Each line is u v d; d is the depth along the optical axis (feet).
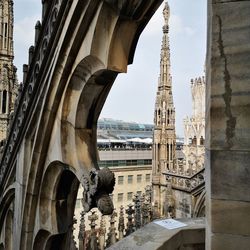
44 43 19.66
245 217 7.89
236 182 8.04
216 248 8.06
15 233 24.22
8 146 27.48
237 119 8.14
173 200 60.49
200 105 100.17
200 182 53.67
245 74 8.13
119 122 330.75
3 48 78.02
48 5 18.76
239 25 8.23
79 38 15.84
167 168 74.18
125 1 12.66
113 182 13.96
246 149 8.02
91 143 17.90
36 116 21.24
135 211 40.45
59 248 23.03
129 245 12.62
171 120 77.82
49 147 20.66
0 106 65.72
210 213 8.21
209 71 8.55
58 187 21.80
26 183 22.75
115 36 13.99
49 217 21.70
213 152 8.30
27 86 22.95
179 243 13.84
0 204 28.84
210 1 8.63
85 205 14.70
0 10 80.94
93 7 14.35
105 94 17.56
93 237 29.96
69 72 17.48
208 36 8.83
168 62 79.56
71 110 18.15
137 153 232.73
